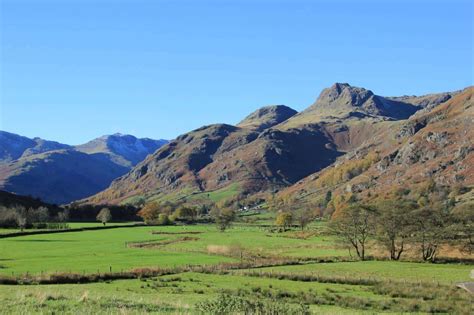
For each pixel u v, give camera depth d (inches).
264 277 2854.3
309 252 4564.5
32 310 1312.7
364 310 1893.5
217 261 3722.9
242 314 1119.6
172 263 3592.5
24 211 7755.9
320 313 1672.0
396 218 4195.4
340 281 2682.1
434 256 4114.2
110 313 1275.8
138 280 2704.2
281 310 1157.7
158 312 1349.7
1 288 2188.7
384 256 4215.1
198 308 1234.0
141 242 5605.3
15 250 4675.2
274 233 7022.6
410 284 2588.6
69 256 4136.3
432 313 1854.1
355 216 4301.2
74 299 1622.8
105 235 6579.7
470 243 4192.9
